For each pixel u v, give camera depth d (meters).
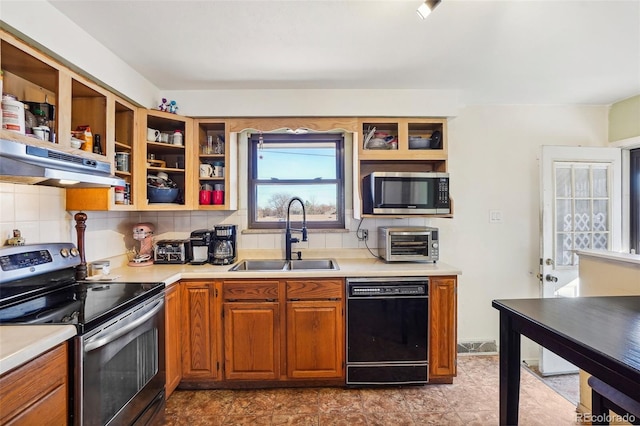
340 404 2.06
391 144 2.55
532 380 2.40
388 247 2.47
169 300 2.01
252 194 2.84
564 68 2.10
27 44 1.35
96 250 2.17
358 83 2.34
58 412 1.12
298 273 2.17
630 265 1.76
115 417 1.38
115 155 2.05
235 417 1.94
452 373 2.23
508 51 1.87
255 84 2.34
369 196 2.45
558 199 2.63
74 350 1.18
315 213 2.86
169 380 2.00
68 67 1.58
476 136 2.81
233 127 2.48
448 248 2.81
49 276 1.66
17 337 1.06
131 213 2.61
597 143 2.83
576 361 0.99
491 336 2.81
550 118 2.82
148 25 1.59
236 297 2.18
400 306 2.20
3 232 1.52
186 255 2.55
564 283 2.61
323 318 2.19
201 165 2.51
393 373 2.21
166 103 2.32
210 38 1.71
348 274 2.18
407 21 1.56
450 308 2.23
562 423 1.90
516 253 2.82
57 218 1.85
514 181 2.82
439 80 2.29
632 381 0.82
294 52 1.87
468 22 1.57
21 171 1.18
